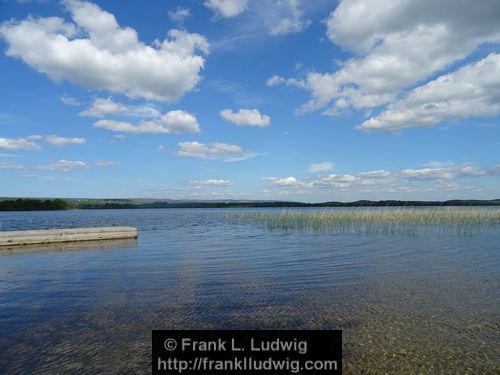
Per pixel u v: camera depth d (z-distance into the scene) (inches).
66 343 236.8
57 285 405.1
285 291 366.6
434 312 293.7
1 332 257.9
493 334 245.3
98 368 201.9
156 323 274.1
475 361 207.0
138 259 587.8
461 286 381.4
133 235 946.1
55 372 197.2
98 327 266.2
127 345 234.1
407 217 1224.8
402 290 366.3
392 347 227.0
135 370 200.1
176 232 1173.7
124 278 438.3
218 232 1149.7
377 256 588.7
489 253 612.4
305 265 515.8
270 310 303.3
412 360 209.2
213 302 327.9
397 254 608.1
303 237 919.7
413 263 521.7
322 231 1087.0
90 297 350.3
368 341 237.1
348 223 1270.9
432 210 1325.0
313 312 297.3
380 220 1256.8
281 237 930.7
